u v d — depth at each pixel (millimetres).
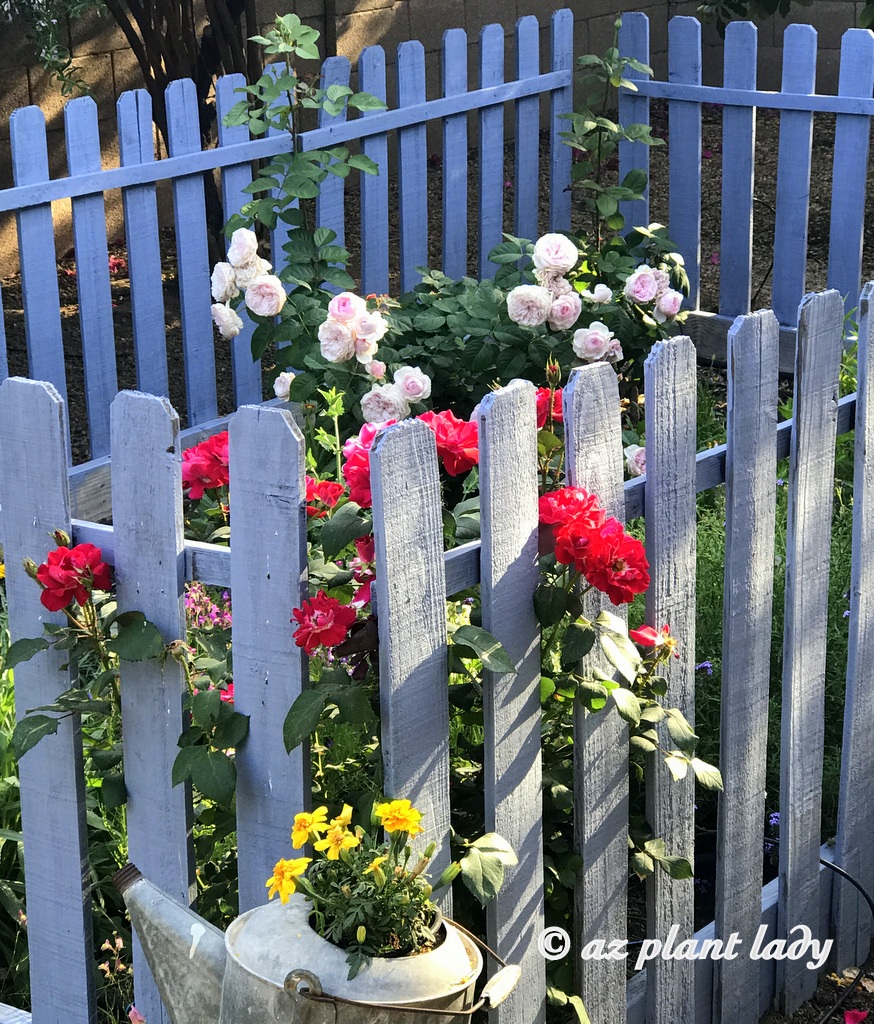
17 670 2047
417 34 8789
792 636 2381
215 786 1843
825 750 3102
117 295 6566
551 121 5656
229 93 4500
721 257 5625
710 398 5145
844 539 3787
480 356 4070
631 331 4406
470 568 1901
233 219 4223
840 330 2307
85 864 2096
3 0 6199
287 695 1849
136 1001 2129
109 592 2029
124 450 1851
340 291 4984
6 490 1967
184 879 2010
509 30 9289
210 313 4547
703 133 10227
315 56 4305
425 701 1863
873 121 5219
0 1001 2465
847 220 5273
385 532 1743
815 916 2617
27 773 2082
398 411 3395
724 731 2297
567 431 1949
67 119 4004
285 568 1787
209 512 2309
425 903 1569
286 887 1498
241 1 6203
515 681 1954
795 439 2289
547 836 2174
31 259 4031
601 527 1854
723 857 2363
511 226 8359
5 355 4082
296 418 4129
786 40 5215
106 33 7199
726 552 2221
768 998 2594
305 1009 1458
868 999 2652
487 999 1604
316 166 4344
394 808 1563
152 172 4223
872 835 2693
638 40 5633
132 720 1972
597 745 2092
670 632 2184
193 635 2133
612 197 4957
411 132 5008
